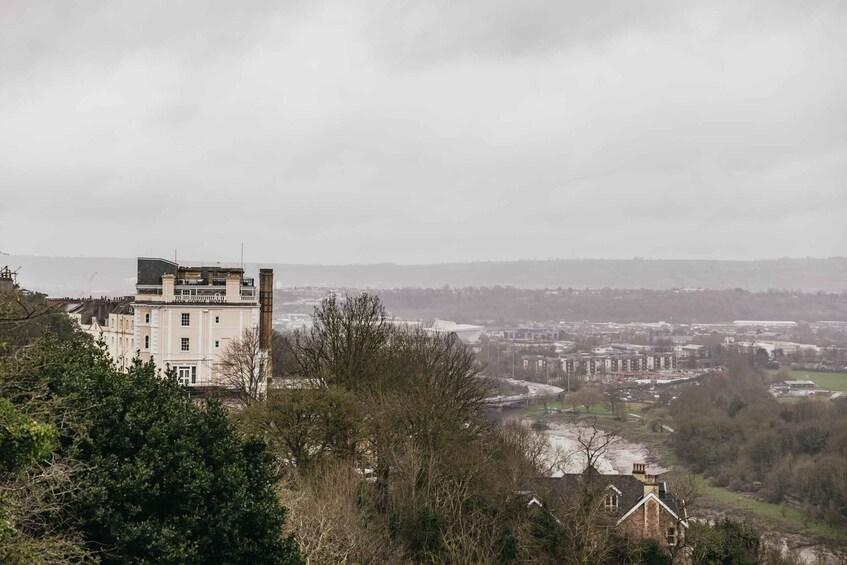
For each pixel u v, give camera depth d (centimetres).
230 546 6253
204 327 14500
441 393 11862
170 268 15100
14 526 4903
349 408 10519
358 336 13362
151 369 6988
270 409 10325
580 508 10344
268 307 14900
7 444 4369
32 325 9419
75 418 5878
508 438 15925
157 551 5841
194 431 6562
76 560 5606
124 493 5866
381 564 8275
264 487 6838
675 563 11575
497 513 9931
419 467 9894
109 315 16988
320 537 7669
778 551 13462
